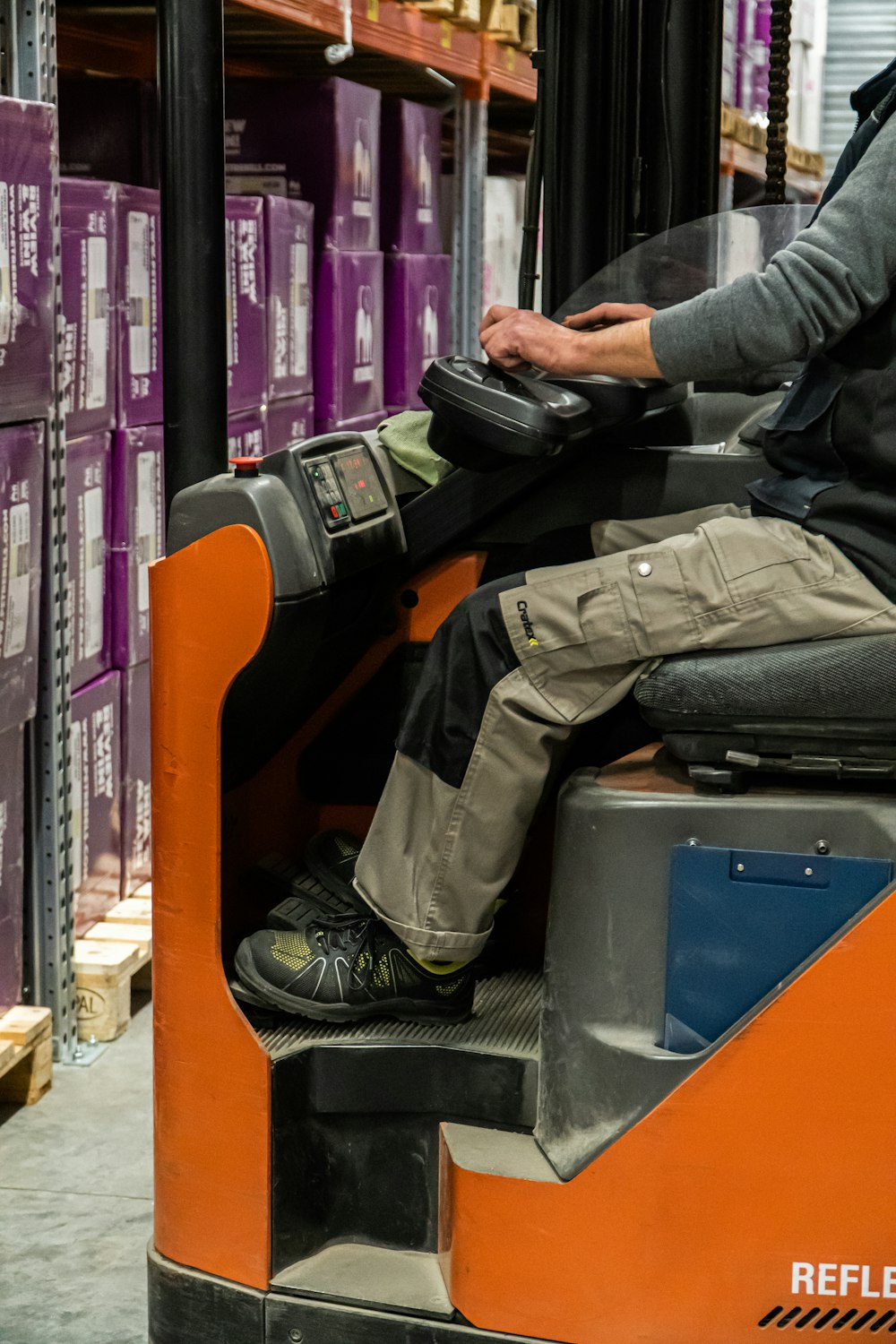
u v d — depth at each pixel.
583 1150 2.39
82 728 4.04
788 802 2.32
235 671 2.45
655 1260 2.34
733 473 2.72
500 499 2.76
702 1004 2.34
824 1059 2.25
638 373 2.45
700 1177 2.30
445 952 2.52
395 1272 2.56
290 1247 2.57
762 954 2.32
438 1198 2.58
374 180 5.17
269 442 4.64
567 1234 2.37
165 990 2.57
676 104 3.08
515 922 2.93
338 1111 2.58
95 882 4.21
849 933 2.22
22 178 3.40
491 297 6.25
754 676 2.34
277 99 4.78
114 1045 4.05
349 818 2.97
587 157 3.07
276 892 2.87
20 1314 2.87
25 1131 3.59
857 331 2.36
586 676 2.44
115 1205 3.27
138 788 4.45
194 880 2.52
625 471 2.75
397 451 2.88
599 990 2.39
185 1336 2.60
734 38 6.29
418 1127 2.59
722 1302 2.33
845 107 9.84
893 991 2.22
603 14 3.01
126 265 4.08
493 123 7.52
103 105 4.63
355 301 5.05
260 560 2.41
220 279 2.76
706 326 2.35
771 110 3.05
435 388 2.51
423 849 2.54
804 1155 2.27
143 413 4.26
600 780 2.50
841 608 2.37
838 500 2.39
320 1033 2.61
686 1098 2.29
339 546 2.58
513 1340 2.40
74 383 3.85
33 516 3.57
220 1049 2.53
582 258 3.12
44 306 3.54
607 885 2.38
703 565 2.39
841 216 2.27
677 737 2.42
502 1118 2.54
